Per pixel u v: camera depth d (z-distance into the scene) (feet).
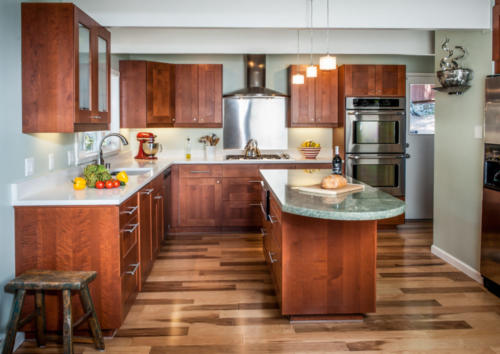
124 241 9.39
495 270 11.22
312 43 17.46
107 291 8.93
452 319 9.85
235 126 20.36
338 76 19.67
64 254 8.84
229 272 13.25
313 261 9.55
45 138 10.36
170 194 17.93
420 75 21.13
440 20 12.31
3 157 8.39
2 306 8.35
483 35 12.10
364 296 9.66
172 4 12.03
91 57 10.20
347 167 19.11
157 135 20.31
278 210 10.08
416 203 21.65
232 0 12.12
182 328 9.46
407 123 21.31
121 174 10.84
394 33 17.56
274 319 9.91
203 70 19.03
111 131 17.25
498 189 11.03
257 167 18.42
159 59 20.04
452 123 13.82
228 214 18.47
